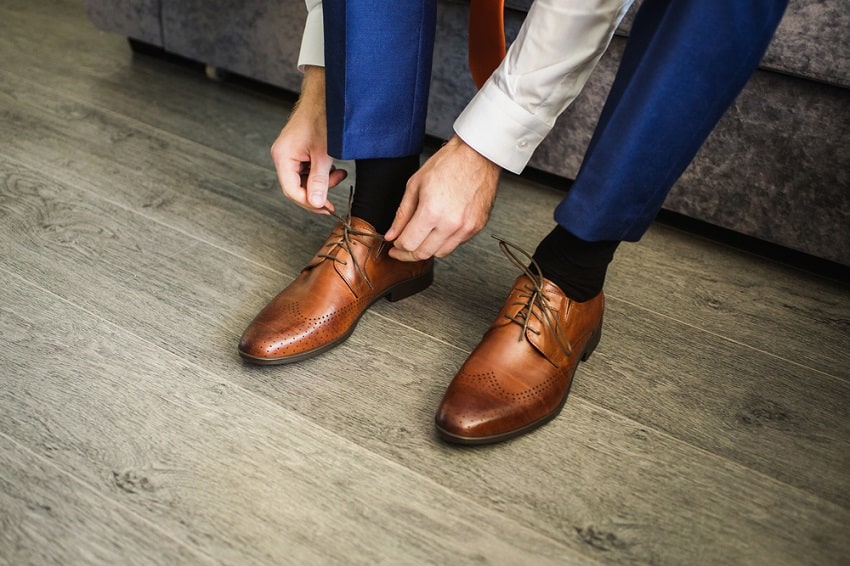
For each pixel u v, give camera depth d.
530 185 1.58
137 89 1.85
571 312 0.96
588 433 0.94
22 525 0.75
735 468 0.90
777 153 1.27
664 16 0.76
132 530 0.75
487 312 1.16
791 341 1.16
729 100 0.80
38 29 2.17
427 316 1.13
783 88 1.22
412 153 1.05
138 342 1.02
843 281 1.34
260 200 1.42
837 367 1.11
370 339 1.07
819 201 1.26
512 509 0.82
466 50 1.49
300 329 0.99
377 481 0.84
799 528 0.83
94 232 1.26
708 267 1.34
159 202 1.38
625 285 1.26
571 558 0.77
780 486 0.88
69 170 1.45
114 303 1.09
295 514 0.79
